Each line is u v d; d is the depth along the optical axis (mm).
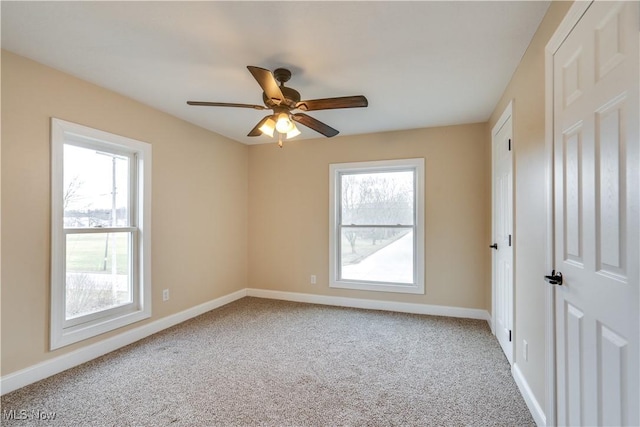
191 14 1726
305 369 2402
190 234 3637
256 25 1822
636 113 954
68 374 2318
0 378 2049
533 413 1813
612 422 1091
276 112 2383
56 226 2344
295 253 4426
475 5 1642
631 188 984
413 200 3984
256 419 1810
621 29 1023
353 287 4137
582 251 1293
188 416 1833
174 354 2664
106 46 2047
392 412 1875
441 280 3766
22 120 2158
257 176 4629
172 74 2441
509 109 2453
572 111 1368
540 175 1751
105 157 2807
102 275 2773
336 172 4258
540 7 1654
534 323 1839
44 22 1790
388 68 2332
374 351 2727
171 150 3373
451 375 2311
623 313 1027
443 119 3508
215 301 4020
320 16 1739
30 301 2203
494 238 3078
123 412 1867
